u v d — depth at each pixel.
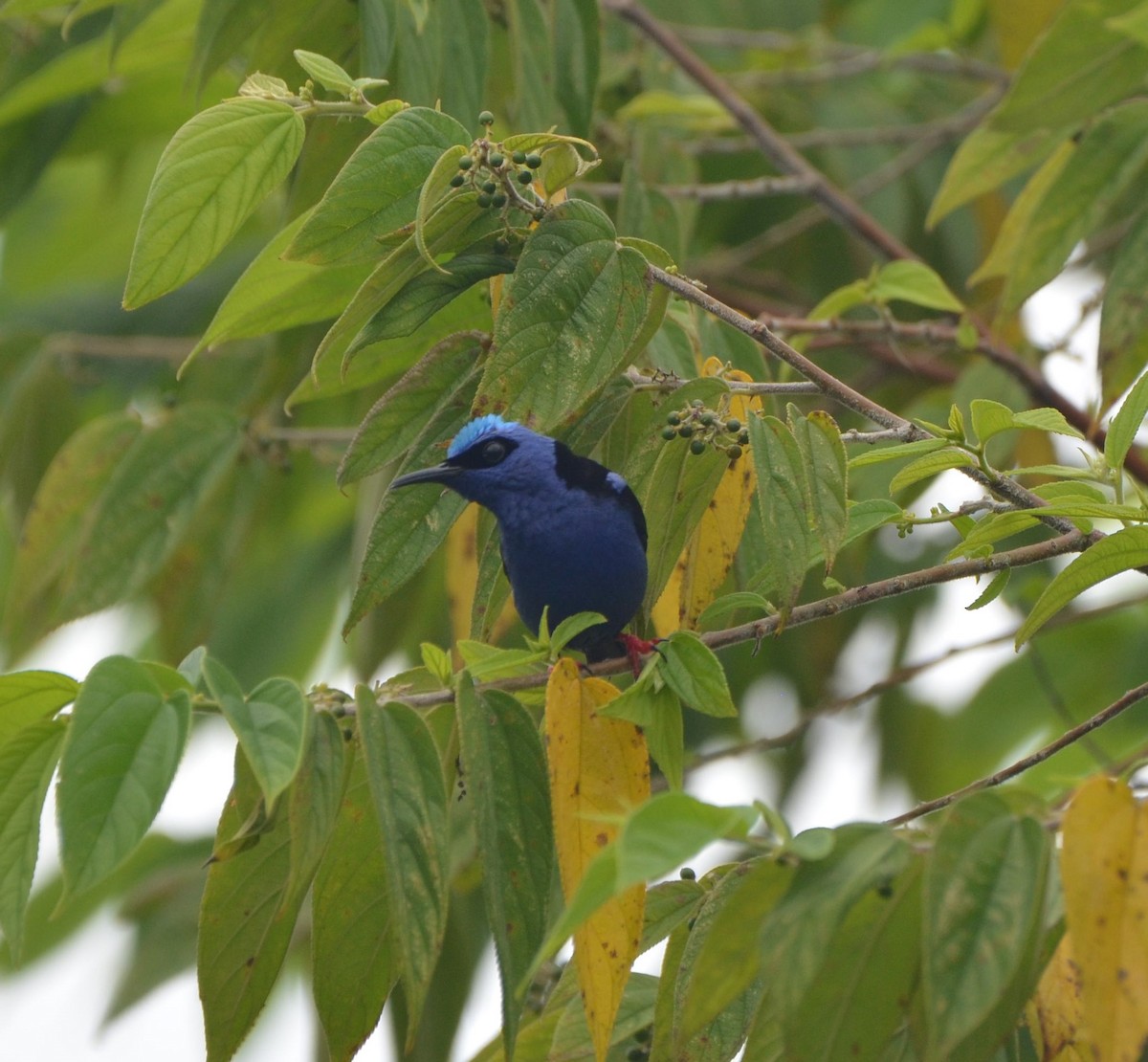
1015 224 12.20
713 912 7.22
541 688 8.13
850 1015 6.25
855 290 12.20
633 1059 8.45
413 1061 11.93
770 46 17.00
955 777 16.89
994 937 5.64
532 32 10.68
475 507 10.97
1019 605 15.38
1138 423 7.57
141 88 15.64
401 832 6.95
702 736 16.33
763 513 7.38
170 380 15.99
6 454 14.94
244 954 7.58
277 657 17.39
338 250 7.82
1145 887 5.80
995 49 18.31
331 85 8.07
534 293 7.50
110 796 6.00
